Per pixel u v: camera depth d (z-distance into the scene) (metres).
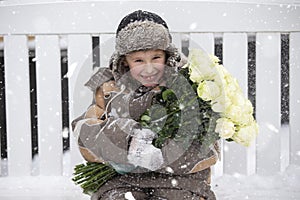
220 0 3.89
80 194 3.79
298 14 3.91
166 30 2.57
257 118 4.04
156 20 2.60
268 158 4.04
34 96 5.97
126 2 3.89
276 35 3.96
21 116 4.06
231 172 4.04
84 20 3.91
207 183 2.65
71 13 3.91
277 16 3.90
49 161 4.07
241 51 3.95
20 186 3.89
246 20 3.90
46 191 3.82
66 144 5.77
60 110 4.04
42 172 4.08
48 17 3.92
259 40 3.97
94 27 3.91
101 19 3.90
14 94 4.04
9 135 4.07
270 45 3.97
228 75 2.60
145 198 2.61
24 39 3.99
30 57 5.98
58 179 3.99
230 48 3.96
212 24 3.89
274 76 4.00
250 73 6.04
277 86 4.01
